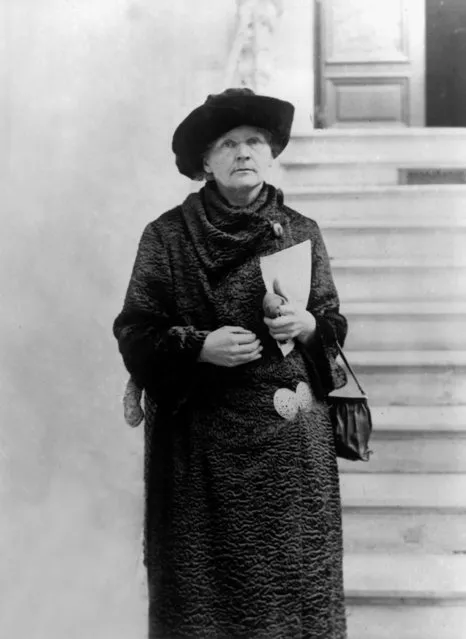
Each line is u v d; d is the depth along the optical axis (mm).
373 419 2885
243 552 2170
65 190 3074
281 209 2359
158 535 2260
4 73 3070
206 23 3213
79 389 2994
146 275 2297
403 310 3141
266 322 2223
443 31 5219
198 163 2361
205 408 2236
